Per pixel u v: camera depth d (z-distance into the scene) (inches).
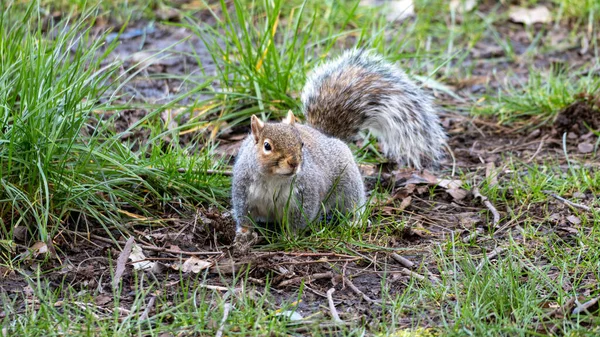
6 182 361.7
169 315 307.4
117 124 484.4
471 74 602.9
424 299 321.1
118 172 397.1
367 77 458.9
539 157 485.7
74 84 388.2
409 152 465.7
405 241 384.8
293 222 375.6
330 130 444.8
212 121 491.2
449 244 368.5
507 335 289.7
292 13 553.6
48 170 370.9
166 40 620.1
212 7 663.8
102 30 625.0
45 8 625.9
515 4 708.0
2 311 310.3
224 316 298.8
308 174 370.9
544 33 667.4
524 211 412.2
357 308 319.3
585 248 364.8
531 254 363.9
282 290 334.0
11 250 350.6
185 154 434.9
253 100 504.4
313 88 456.8
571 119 517.0
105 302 320.5
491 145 507.8
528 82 572.4
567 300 314.2
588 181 433.4
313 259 360.2
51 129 382.6
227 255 359.3
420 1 678.5
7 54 412.2
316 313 310.3
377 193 435.5
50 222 370.6
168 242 372.5
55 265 349.7
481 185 446.3
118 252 361.7
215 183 419.5
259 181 364.5
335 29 628.4
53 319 297.1
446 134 517.7
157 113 466.0
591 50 636.1
